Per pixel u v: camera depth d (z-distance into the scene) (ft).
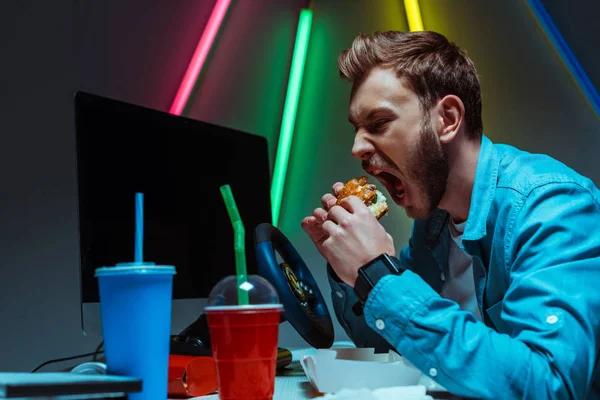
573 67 8.46
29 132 8.32
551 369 3.29
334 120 8.79
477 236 4.38
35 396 2.09
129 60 8.57
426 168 4.56
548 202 3.98
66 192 8.35
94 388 2.32
